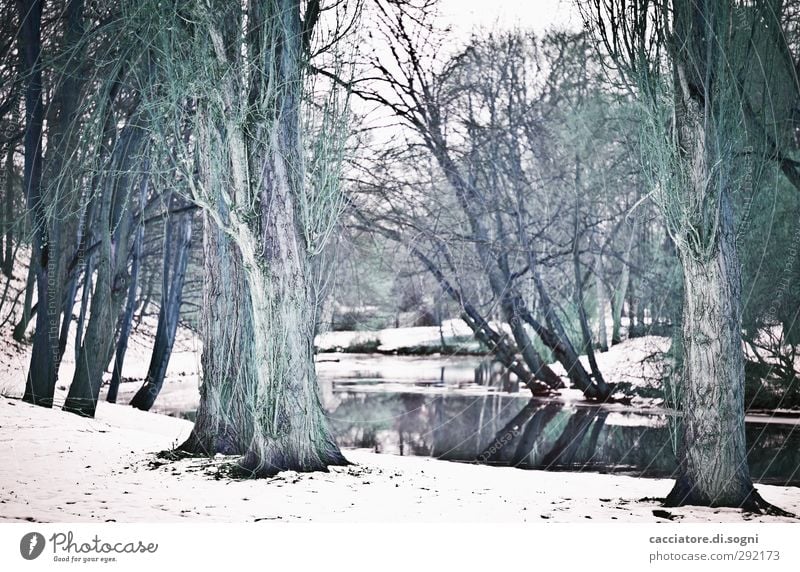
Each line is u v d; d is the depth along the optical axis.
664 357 33.00
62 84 22.25
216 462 14.68
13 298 34.97
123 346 30.86
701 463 11.33
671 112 11.54
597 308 45.16
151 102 14.12
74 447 16.44
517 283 36.53
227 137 13.84
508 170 35.78
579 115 33.62
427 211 33.59
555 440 24.64
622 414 30.56
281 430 13.93
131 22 14.70
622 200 36.50
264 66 13.79
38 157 23.03
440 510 11.05
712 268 11.30
